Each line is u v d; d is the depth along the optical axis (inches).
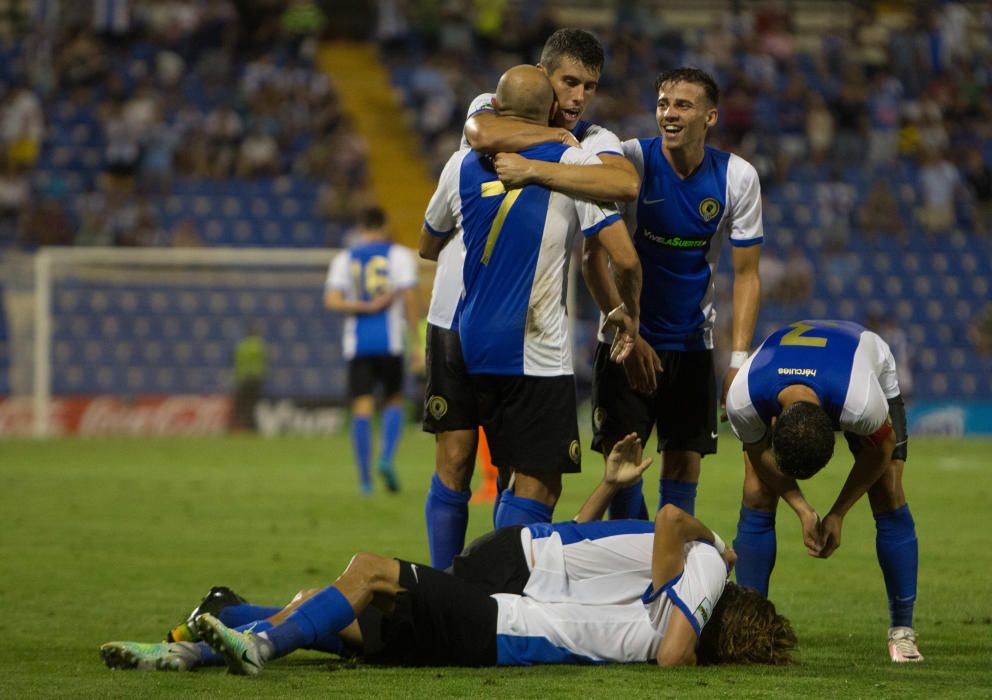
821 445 621.3
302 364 2822.3
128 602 855.7
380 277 1603.1
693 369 837.2
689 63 3688.5
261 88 3373.5
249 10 3545.8
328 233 3179.1
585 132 760.3
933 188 3496.6
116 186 3171.8
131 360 2780.5
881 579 976.3
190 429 2726.4
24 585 924.0
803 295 3216.0
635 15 3826.3
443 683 593.6
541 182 706.2
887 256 3358.8
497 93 733.3
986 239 3422.7
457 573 651.5
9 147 3179.1
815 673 625.0
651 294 823.1
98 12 3452.3
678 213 801.6
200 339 2812.5
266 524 1289.4
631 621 642.8
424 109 3489.2
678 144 785.6
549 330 725.3
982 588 933.2
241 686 587.2
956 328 3275.1
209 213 3164.4
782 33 3941.9
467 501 768.3
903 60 3811.5
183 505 1460.4
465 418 751.1
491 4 3705.7
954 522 1339.8
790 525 1298.0
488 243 720.3
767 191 3410.4
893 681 605.3
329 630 615.5
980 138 3764.8
